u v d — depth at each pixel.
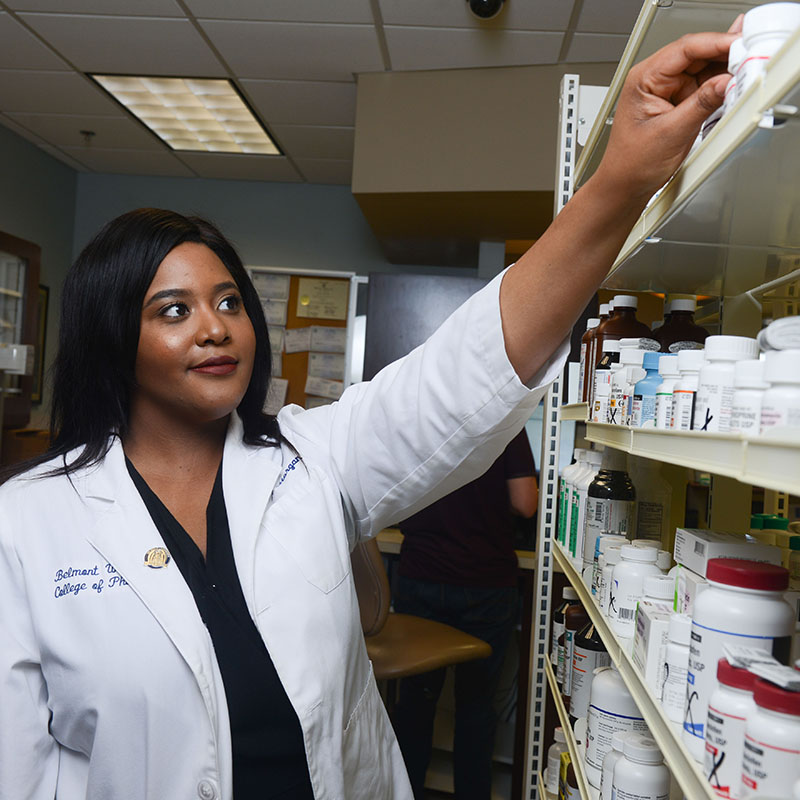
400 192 3.59
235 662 0.89
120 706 0.84
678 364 0.86
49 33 3.37
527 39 3.22
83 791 0.90
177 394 0.93
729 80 0.64
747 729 0.55
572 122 1.78
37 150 5.04
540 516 1.87
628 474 1.39
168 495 0.98
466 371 0.84
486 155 3.52
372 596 1.76
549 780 1.71
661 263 1.11
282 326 4.31
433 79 3.58
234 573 0.94
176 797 0.84
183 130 4.61
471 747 2.38
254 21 3.17
